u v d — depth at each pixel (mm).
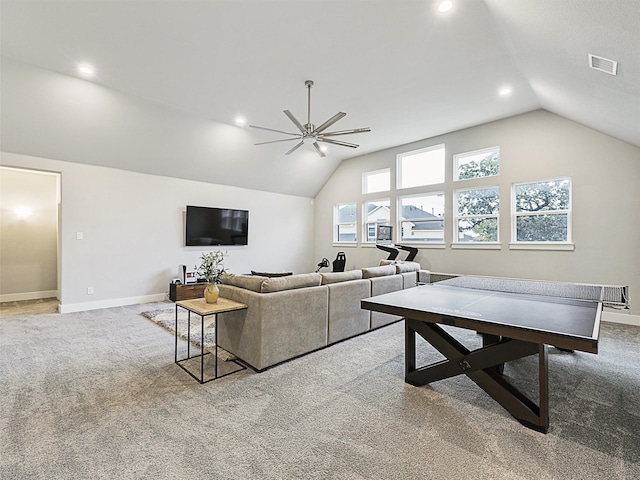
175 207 5926
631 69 2256
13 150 4258
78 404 2113
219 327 3146
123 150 5004
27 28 2863
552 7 2064
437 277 4547
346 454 1634
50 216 6109
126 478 1458
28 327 3957
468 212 5637
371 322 3785
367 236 7340
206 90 4098
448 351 2256
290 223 7918
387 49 3186
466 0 2506
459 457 1612
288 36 2965
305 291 2977
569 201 4582
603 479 1462
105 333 3711
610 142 4215
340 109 4695
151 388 2354
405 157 6605
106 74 3719
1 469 1503
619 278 4160
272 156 6602
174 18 2711
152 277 5637
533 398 2229
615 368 2727
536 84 3803
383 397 2229
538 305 2246
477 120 5176
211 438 1761
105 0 2492
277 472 1505
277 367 2736
